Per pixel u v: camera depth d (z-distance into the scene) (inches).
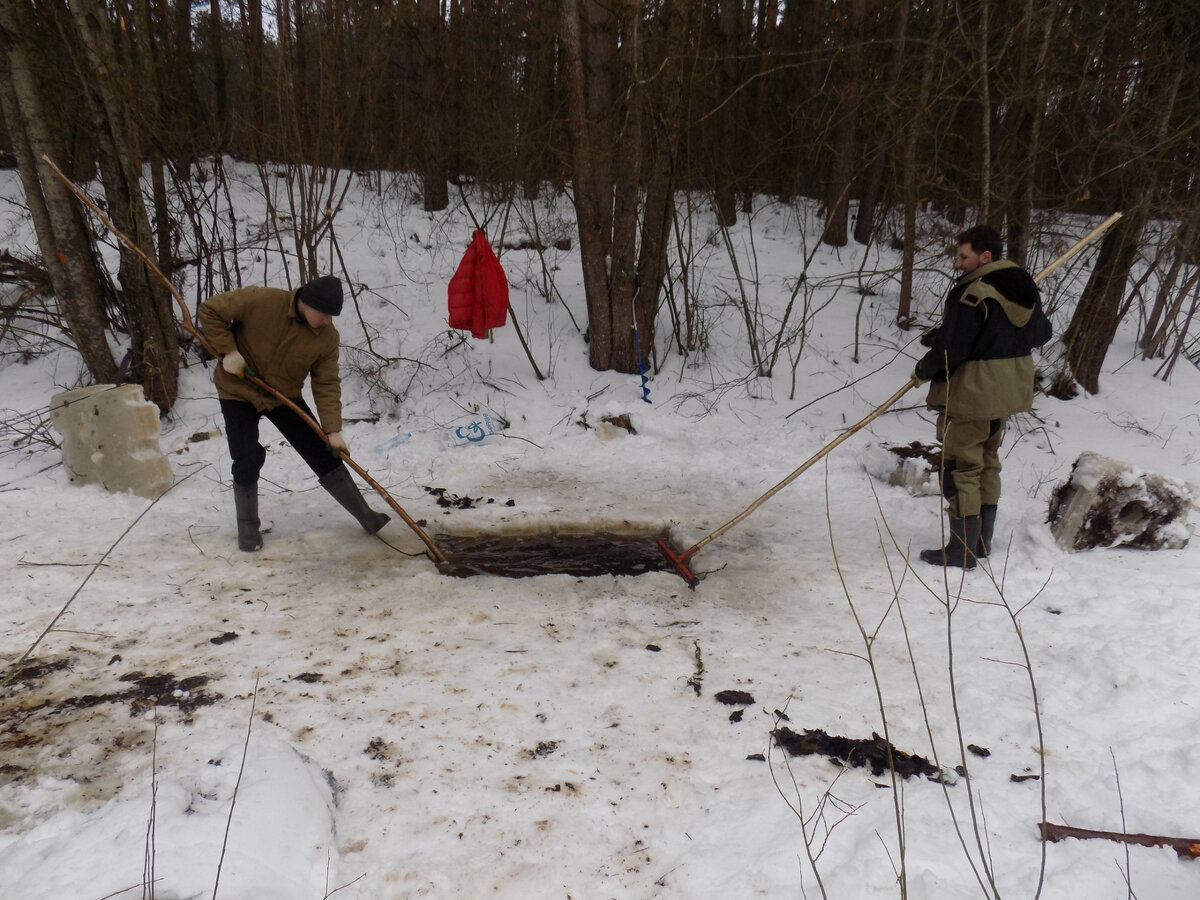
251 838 82.7
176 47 292.0
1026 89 252.1
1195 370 309.0
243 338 156.5
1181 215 266.7
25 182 220.5
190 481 208.7
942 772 98.0
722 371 300.8
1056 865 85.6
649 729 110.2
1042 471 224.4
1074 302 317.4
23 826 88.6
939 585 155.4
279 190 419.8
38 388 257.0
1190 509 167.3
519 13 434.9
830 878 83.7
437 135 414.3
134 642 131.0
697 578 163.5
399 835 89.7
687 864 86.5
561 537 191.0
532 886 83.5
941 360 150.4
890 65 335.0
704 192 360.5
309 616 142.1
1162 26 255.4
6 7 202.5
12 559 159.6
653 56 273.4
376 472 224.2
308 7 274.5
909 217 321.4
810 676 124.0
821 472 227.0
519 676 122.9
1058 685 120.1
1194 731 108.0
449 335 299.7
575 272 361.1
